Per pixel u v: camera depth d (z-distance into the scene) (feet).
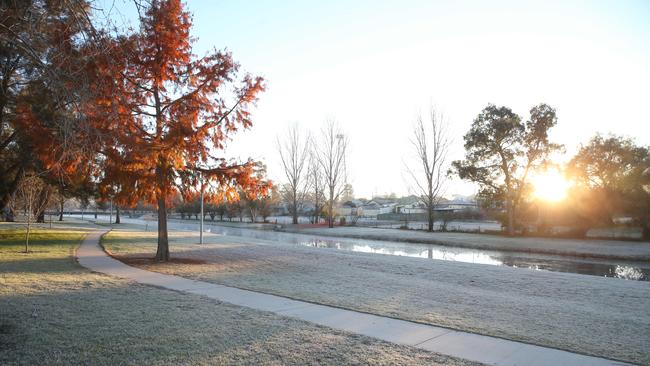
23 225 130.00
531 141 130.82
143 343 20.76
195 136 50.44
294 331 23.29
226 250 73.67
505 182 133.90
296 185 219.61
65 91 21.30
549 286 42.60
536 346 21.67
